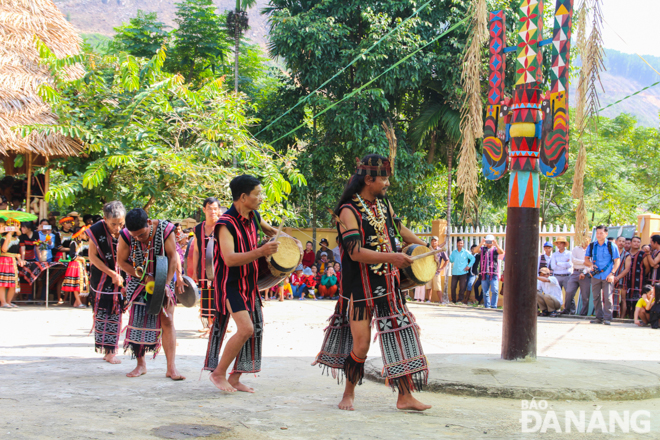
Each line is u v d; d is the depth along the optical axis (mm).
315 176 19188
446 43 17391
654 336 8922
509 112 5859
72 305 12070
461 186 6316
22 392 4133
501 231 15578
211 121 13102
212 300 7539
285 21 17469
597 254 11023
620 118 33500
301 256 4426
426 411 3834
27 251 11852
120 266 4938
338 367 4062
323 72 17672
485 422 3570
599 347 7465
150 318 4898
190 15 23719
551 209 28812
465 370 4980
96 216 12883
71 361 5559
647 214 12758
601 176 26938
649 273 11586
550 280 12664
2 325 8375
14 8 13531
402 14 18203
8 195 13859
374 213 3889
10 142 11102
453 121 17047
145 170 12117
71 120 11805
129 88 12234
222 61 24188
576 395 4285
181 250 8555
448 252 16016
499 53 5953
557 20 5492
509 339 5531
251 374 5117
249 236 4387
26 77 12344
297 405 3945
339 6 17953
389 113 18641
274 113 19094
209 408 3771
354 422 3494
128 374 4871
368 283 3818
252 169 13367
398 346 3799
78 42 14258
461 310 13375
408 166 17953
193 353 6289
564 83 5426
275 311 11938
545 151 5496
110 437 3039
